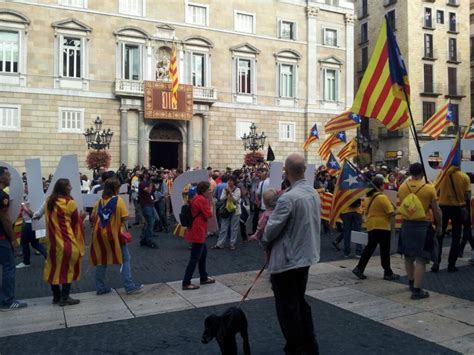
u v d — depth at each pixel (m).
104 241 8.03
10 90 28.27
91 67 30.50
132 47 32.06
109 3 31.03
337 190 10.77
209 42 34.03
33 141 28.88
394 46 8.80
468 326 6.29
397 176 18.23
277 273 5.05
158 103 31.72
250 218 20.50
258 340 5.89
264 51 36.41
